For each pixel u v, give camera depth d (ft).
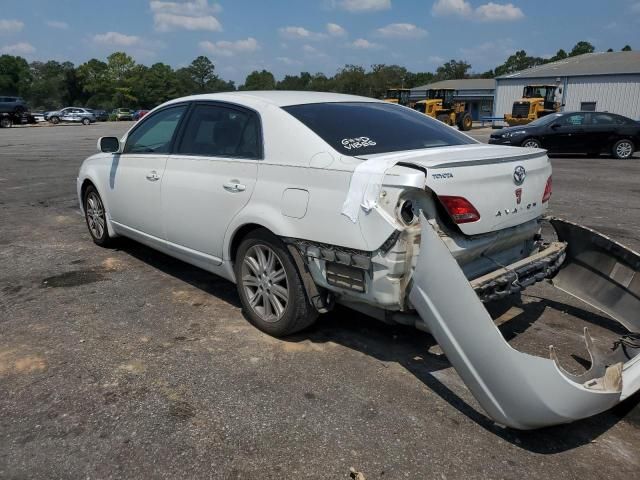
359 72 279.69
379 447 8.75
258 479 8.01
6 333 12.59
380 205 9.54
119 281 16.14
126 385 10.41
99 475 8.05
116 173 17.01
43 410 9.59
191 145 14.10
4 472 8.09
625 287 12.39
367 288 10.02
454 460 8.48
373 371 11.05
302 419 9.42
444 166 9.48
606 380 9.17
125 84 312.71
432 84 230.07
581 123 56.03
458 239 9.91
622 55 132.05
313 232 10.60
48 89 320.29
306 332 12.78
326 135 11.26
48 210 26.48
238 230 12.55
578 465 8.46
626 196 31.71
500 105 136.67
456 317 8.78
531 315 13.92
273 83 403.13
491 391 8.65
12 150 59.88
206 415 9.49
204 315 13.69
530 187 11.26
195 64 396.78
